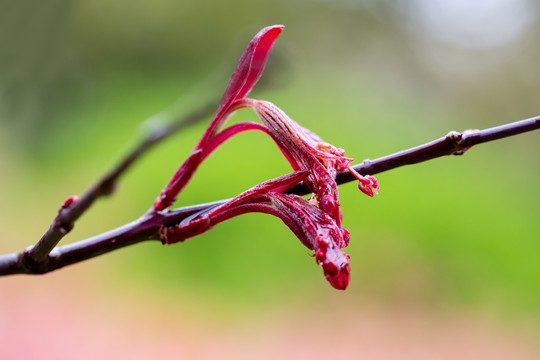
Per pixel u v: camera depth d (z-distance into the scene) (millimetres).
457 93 1596
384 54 1620
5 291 720
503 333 701
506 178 1097
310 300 733
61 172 1057
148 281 744
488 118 1565
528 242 867
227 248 773
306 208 207
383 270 783
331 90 1317
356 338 678
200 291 732
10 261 221
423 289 767
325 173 210
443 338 689
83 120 1203
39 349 623
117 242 221
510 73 1557
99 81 1328
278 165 909
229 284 742
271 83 322
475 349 669
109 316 686
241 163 901
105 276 753
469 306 747
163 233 218
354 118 1191
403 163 214
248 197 212
